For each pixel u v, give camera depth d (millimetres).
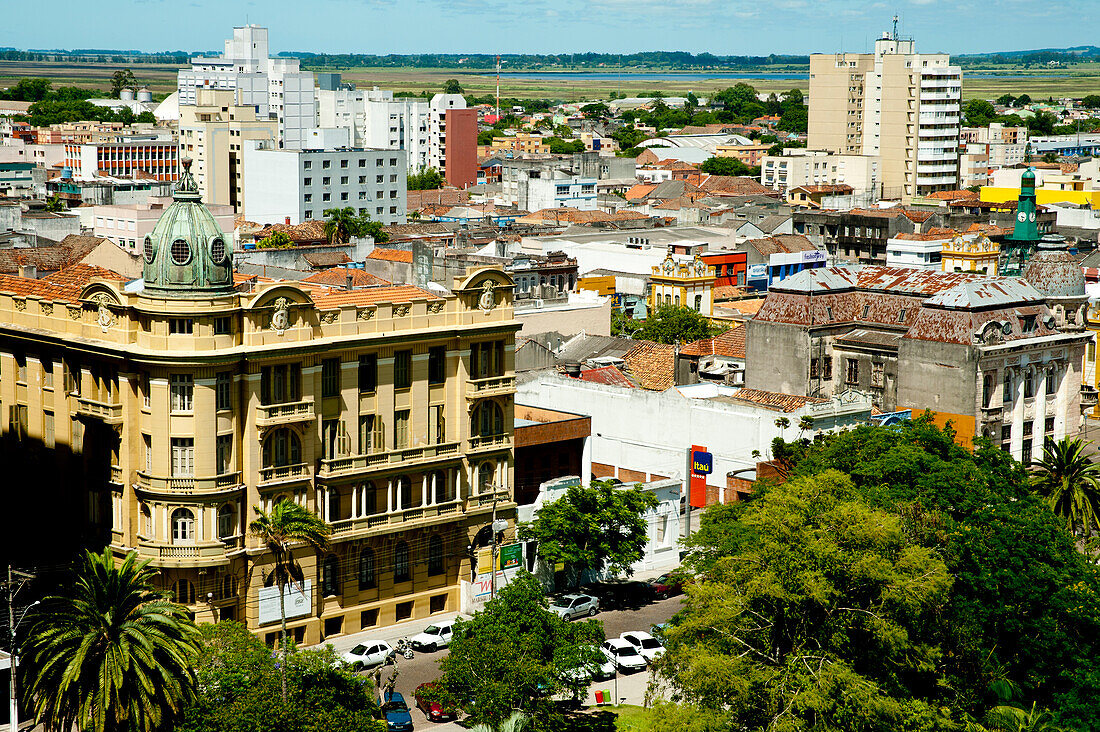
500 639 95812
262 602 113875
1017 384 163500
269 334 112500
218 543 110500
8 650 97188
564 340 190250
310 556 116188
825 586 90812
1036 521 110500
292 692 88125
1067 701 98562
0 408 123500
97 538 114312
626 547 127812
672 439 152625
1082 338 169750
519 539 128625
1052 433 169250
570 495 127438
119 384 111250
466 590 126500
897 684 92312
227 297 110562
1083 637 104438
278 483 113375
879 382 168250
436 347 123438
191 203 109938
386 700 102812
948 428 137250
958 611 102188
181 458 110250
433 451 123438
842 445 127625
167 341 109000
